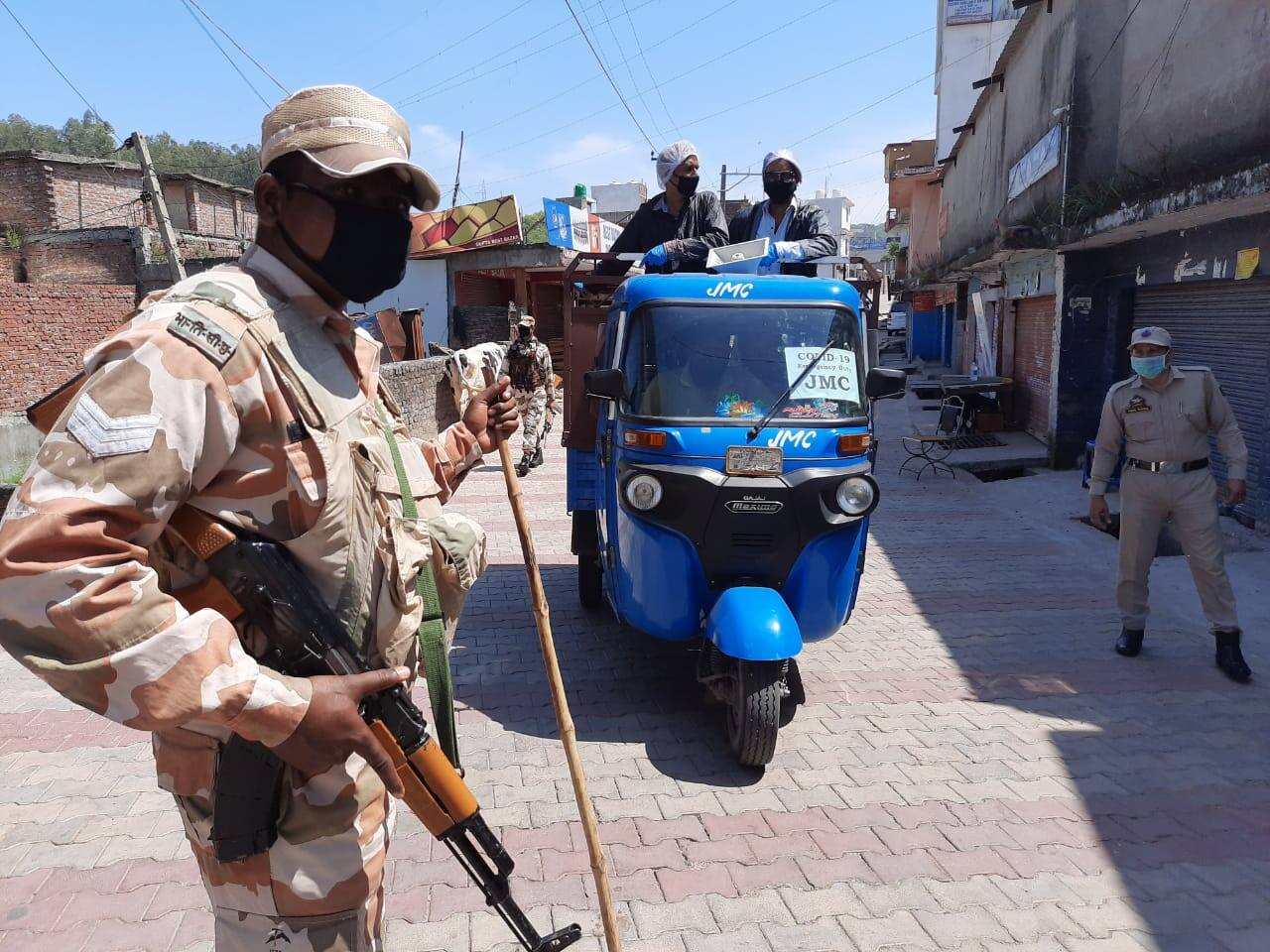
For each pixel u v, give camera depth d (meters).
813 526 4.43
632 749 4.59
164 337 1.46
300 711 1.47
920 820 3.93
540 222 24.16
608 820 3.91
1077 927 3.23
